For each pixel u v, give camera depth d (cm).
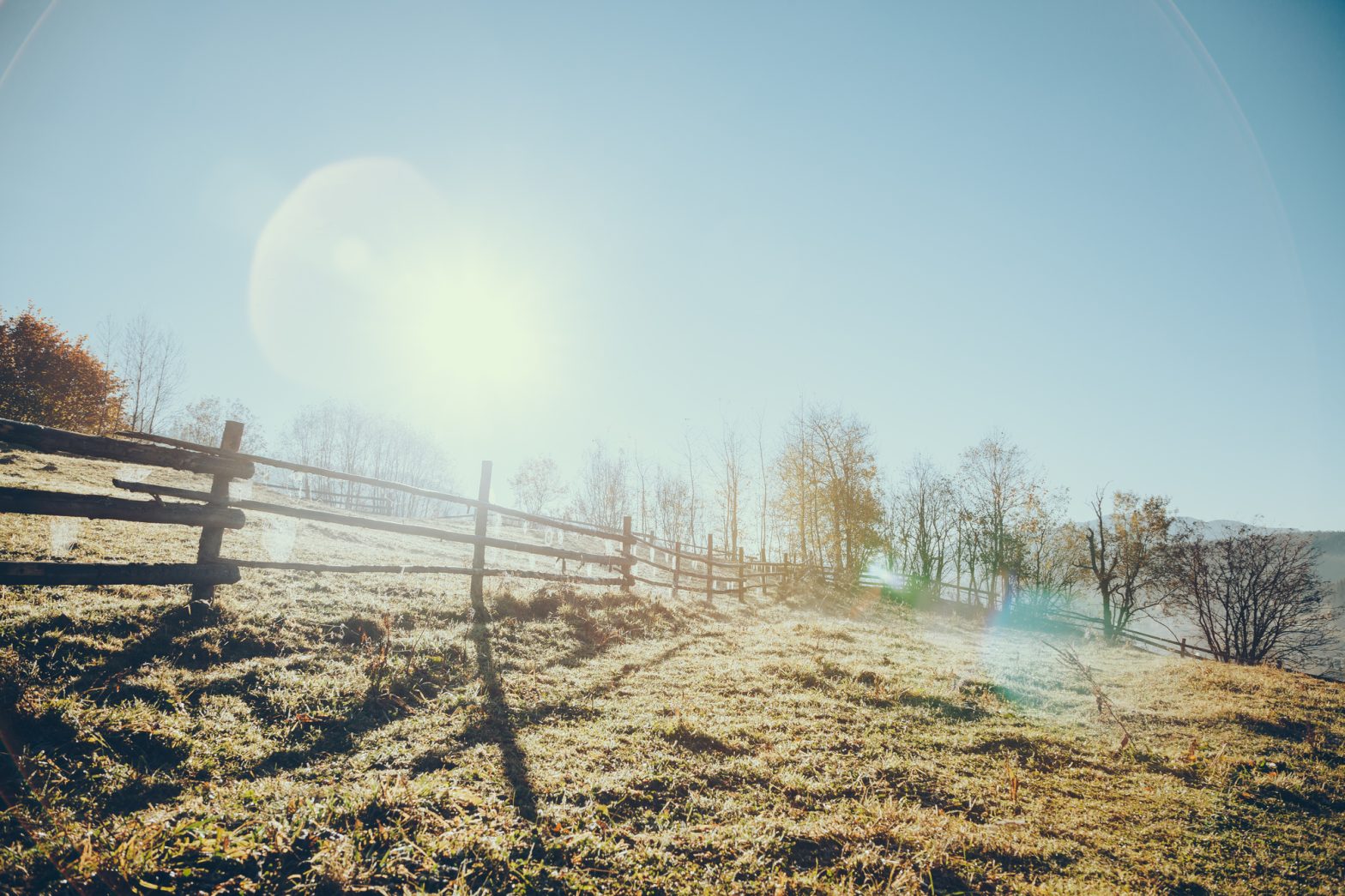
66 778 384
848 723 714
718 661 933
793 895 380
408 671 646
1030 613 3900
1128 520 4294
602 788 480
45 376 3075
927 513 5225
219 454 651
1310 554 3656
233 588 759
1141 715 922
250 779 429
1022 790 589
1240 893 439
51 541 817
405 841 372
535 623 924
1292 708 1018
